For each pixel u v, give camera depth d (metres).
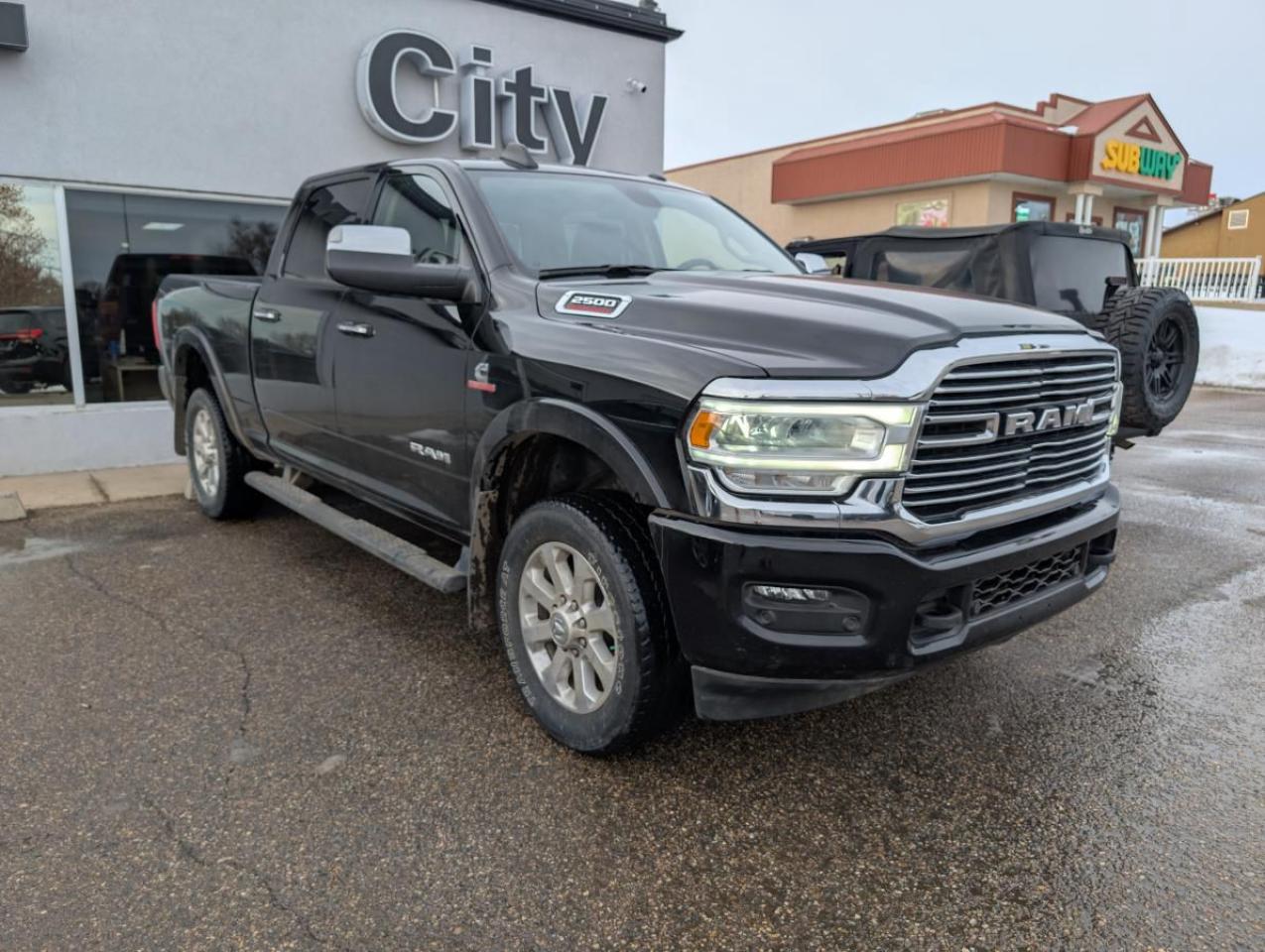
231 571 4.81
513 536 3.14
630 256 3.83
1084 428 3.06
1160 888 2.37
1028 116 19.56
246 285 4.99
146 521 5.82
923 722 3.27
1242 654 3.90
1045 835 2.60
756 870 2.44
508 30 8.59
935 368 2.45
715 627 2.49
